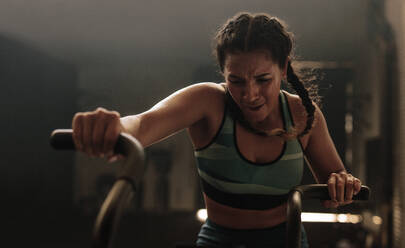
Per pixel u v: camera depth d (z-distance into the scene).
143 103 9.67
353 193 0.89
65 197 9.29
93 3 8.18
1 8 8.15
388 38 4.95
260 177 0.99
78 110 9.64
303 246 1.09
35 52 8.89
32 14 8.34
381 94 5.14
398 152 4.67
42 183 8.86
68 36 8.88
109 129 0.58
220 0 7.92
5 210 8.15
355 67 7.39
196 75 9.58
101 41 9.09
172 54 9.44
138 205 9.30
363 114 6.44
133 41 9.09
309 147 1.09
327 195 0.88
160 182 9.39
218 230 1.06
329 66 7.61
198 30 8.62
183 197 9.41
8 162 8.36
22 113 8.65
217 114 0.98
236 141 0.98
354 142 6.69
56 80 9.27
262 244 1.03
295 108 1.06
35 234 7.38
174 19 8.47
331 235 5.47
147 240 6.92
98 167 9.52
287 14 7.77
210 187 1.03
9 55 8.47
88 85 9.69
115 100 9.66
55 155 9.18
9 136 8.38
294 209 0.78
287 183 1.01
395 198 4.67
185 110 0.91
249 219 1.02
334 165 1.09
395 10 4.89
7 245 6.56
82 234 7.46
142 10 8.30
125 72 9.66
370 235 5.07
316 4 7.45
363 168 6.04
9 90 8.48
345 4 7.38
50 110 9.16
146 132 0.79
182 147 9.49
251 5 7.86
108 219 0.47
